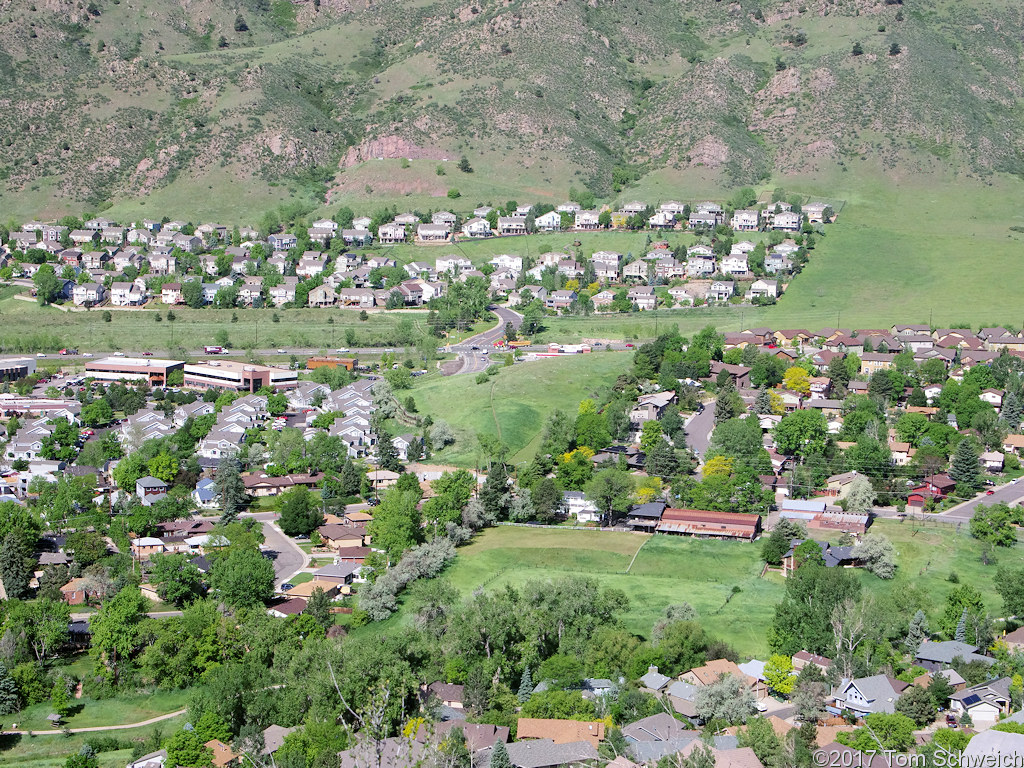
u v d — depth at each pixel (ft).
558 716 508.53
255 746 488.44
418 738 465.47
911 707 497.87
